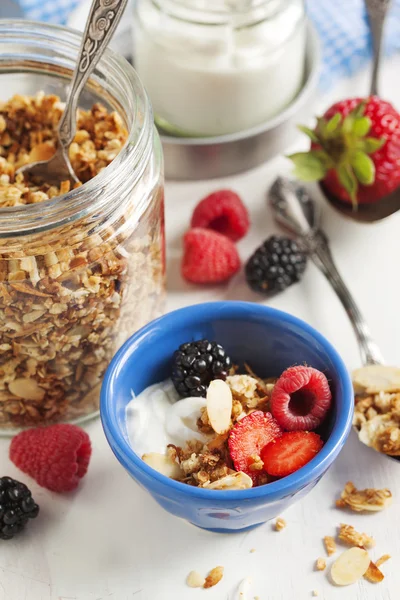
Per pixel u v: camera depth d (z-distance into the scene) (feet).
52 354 1.77
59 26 1.83
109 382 1.72
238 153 2.15
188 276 2.03
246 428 1.71
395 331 1.98
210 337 1.83
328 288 2.04
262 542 1.78
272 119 2.17
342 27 2.37
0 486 1.75
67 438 1.79
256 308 1.80
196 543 1.78
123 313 1.81
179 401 1.78
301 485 1.64
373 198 2.10
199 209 2.06
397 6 2.38
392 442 1.80
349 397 1.70
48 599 1.73
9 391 1.81
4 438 1.90
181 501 1.64
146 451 1.75
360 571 1.73
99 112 1.88
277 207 2.12
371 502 1.79
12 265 1.68
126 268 1.76
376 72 2.21
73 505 1.81
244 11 2.06
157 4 2.10
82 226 1.69
